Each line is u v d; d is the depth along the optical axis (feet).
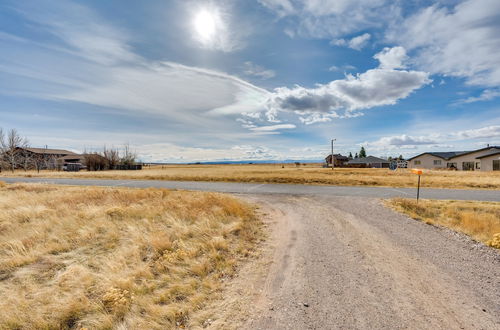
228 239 17.61
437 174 85.81
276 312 8.96
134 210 25.12
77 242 17.04
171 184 58.18
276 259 14.03
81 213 23.86
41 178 81.30
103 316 8.86
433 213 25.67
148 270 12.42
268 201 33.60
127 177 80.23
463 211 25.68
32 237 17.57
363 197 36.04
